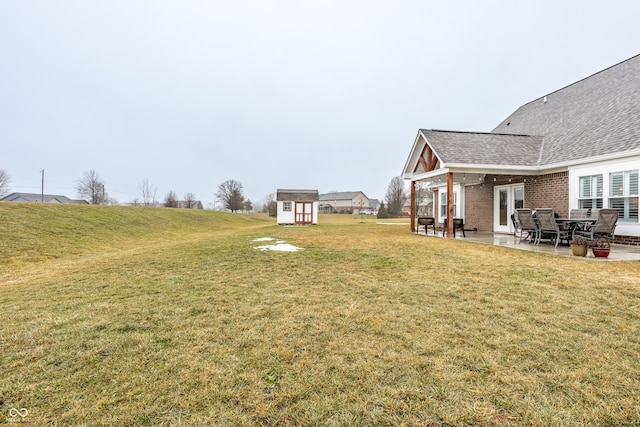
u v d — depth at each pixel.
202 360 2.63
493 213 14.22
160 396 2.16
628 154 8.31
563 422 1.85
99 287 5.14
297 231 16.95
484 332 3.09
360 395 2.14
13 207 15.09
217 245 10.36
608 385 2.20
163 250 9.64
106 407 2.05
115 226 17.22
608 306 3.72
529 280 4.93
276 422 1.91
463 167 10.70
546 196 11.20
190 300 4.30
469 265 6.16
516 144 12.11
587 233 8.50
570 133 11.45
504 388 2.19
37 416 1.97
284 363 2.57
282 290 4.71
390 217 51.59
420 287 4.70
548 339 2.92
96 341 3.02
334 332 3.15
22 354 2.76
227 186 66.19
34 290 5.04
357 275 5.57
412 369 2.45
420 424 1.88
